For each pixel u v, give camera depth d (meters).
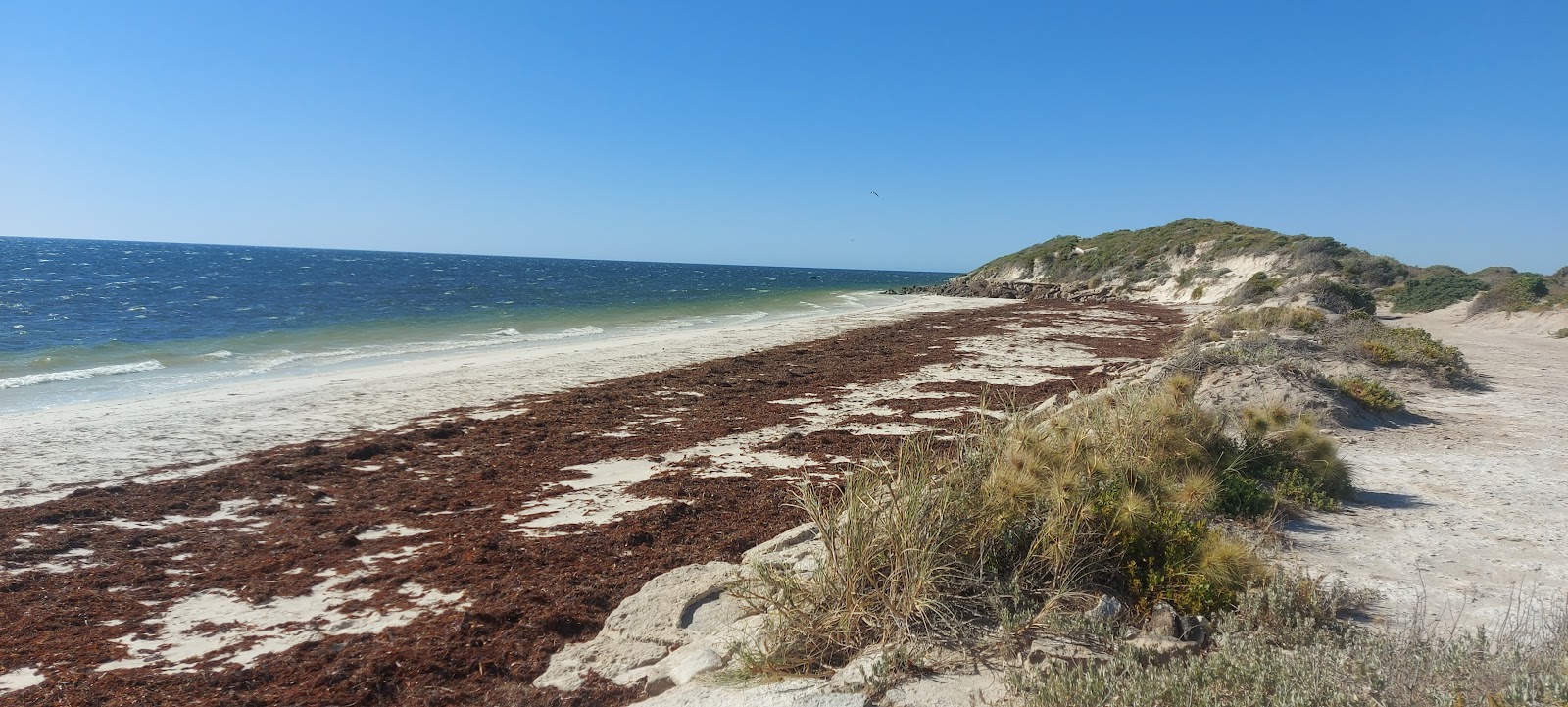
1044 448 5.68
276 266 92.31
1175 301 46.19
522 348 21.75
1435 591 4.77
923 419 12.09
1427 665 3.26
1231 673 3.29
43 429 10.95
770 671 3.85
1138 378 12.91
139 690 4.18
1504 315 27.16
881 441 10.46
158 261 95.69
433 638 4.73
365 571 6.02
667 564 5.95
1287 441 7.27
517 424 11.70
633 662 4.28
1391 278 41.00
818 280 124.88
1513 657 3.25
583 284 70.88
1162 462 6.49
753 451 10.07
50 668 4.49
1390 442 9.52
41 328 25.42
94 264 82.06
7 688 4.24
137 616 5.24
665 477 8.77
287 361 18.77
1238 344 15.18
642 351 20.55
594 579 5.67
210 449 10.02
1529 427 10.49
